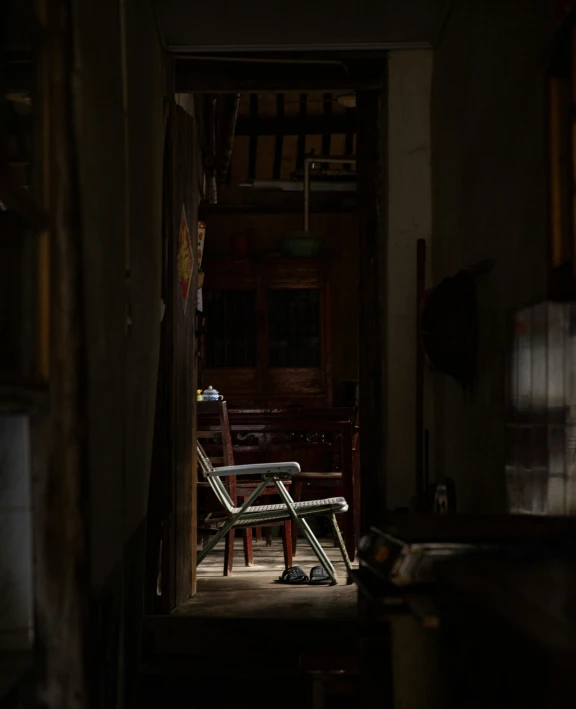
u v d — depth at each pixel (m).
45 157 1.91
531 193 2.40
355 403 8.79
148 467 3.36
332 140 9.41
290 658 3.63
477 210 3.09
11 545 1.85
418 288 3.72
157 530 3.90
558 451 2.22
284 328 9.16
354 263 9.79
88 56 2.10
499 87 2.77
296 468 4.78
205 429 5.71
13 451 1.84
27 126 1.97
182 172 4.37
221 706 3.35
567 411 2.20
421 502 3.44
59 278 1.91
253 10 3.50
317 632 3.68
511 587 1.30
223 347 9.13
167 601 3.90
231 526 4.87
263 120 9.14
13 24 1.87
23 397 1.66
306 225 9.23
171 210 4.04
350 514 5.65
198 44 3.88
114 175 2.50
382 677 2.06
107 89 2.39
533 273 2.38
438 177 3.83
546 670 0.99
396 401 3.93
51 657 1.87
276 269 9.10
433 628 1.56
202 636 3.69
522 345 2.50
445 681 1.78
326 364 9.09
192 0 3.40
